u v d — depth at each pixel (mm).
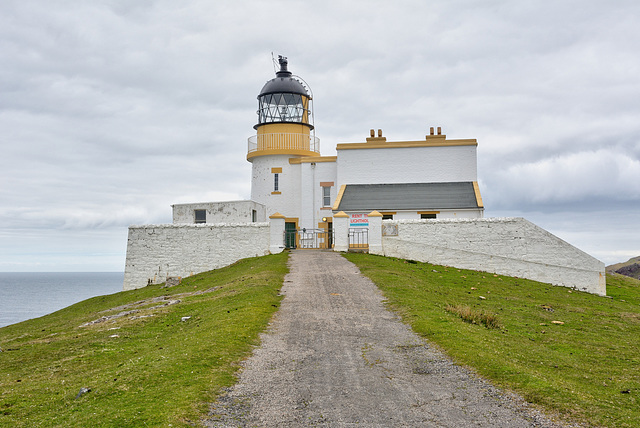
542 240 30531
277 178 44500
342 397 9516
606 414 8742
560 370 12000
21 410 9852
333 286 21625
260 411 8820
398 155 41938
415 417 8586
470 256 31250
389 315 16734
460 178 41375
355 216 36000
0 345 17375
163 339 14961
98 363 13156
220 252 33531
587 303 24406
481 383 10336
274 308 17562
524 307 21406
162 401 9164
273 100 45094
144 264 34312
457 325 15414
